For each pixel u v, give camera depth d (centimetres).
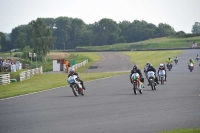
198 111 2545
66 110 2797
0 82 6538
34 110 2866
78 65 11394
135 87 3881
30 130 2028
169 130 1888
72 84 3894
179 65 10706
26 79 7862
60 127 2086
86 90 4566
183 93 3844
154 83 4312
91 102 3269
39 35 19312
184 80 5741
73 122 2241
